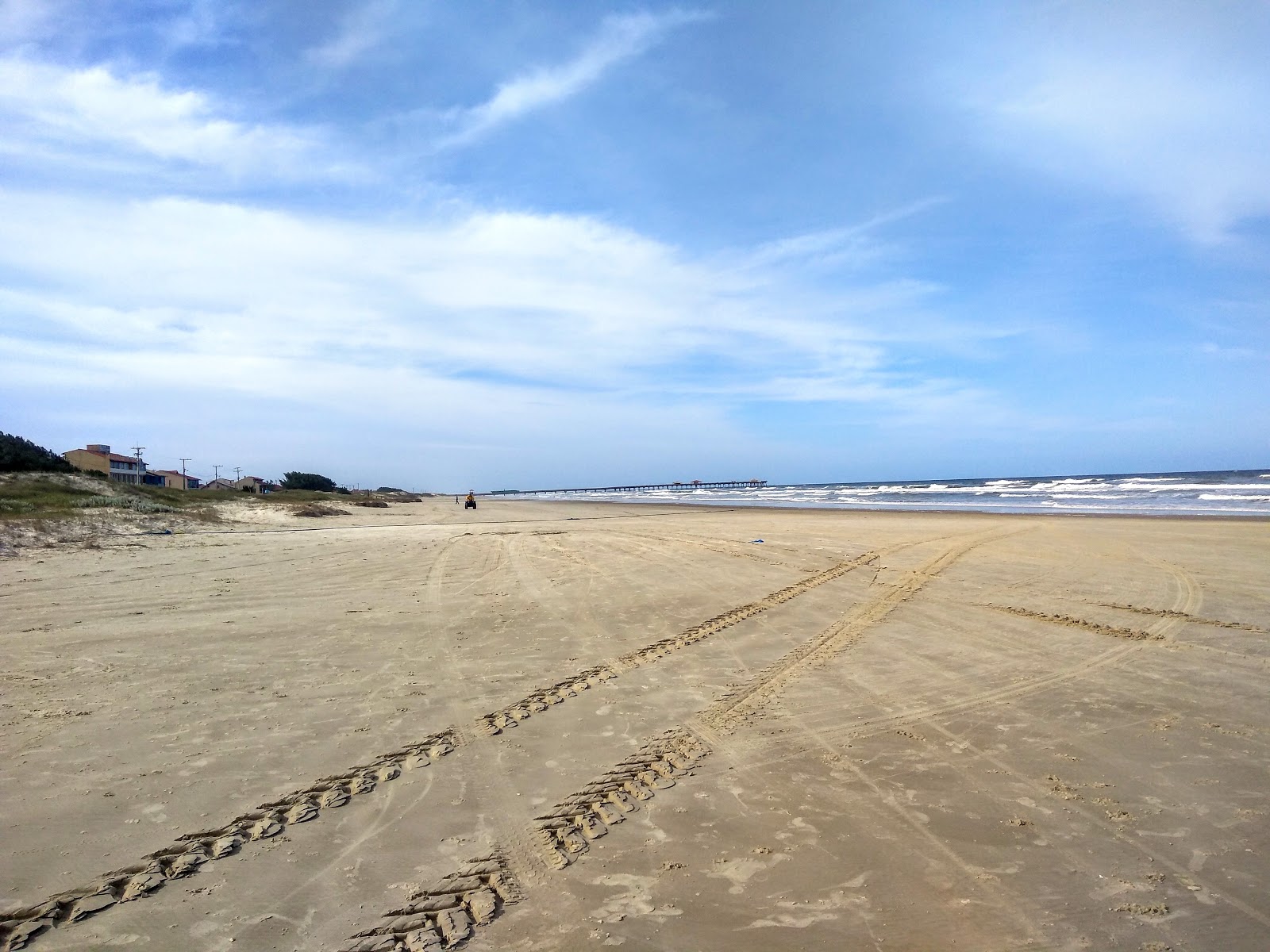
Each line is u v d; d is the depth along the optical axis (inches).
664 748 199.9
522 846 149.8
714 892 134.2
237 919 124.1
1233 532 764.6
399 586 450.3
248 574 501.4
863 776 182.4
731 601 399.5
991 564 540.4
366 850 147.2
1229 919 124.3
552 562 564.4
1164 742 202.4
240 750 194.5
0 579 472.7
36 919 122.8
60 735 203.3
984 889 134.0
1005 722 218.8
